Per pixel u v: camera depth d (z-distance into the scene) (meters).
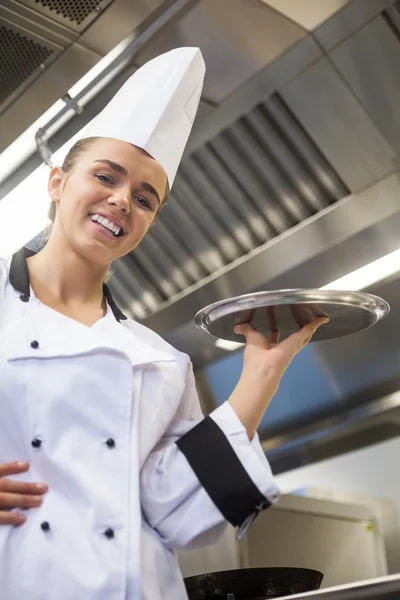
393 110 2.01
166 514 1.14
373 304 1.27
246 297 1.22
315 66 2.03
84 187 1.23
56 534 1.06
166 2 1.94
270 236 2.39
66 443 1.11
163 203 1.34
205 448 1.14
